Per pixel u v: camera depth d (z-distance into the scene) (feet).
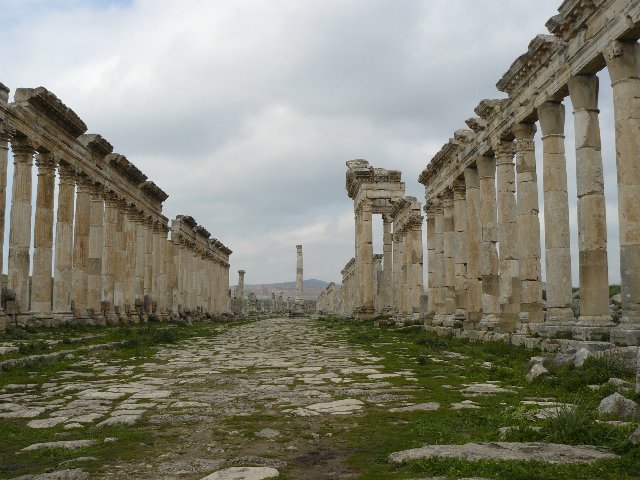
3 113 81.00
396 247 177.99
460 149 98.84
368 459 22.84
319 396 38.17
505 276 78.54
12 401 37.55
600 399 32.83
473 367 52.01
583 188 57.67
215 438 27.02
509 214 79.66
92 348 69.97
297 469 21.83
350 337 105.19
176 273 191.01
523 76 70.90
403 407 33.45
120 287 131.75
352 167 185.47
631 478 18.25
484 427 27.61
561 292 63.21
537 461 20.11
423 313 144.66
